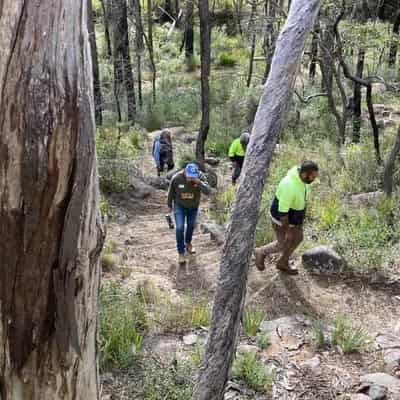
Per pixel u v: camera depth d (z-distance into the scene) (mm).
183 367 4430
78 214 1481
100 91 14562
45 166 1376
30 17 1310
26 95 1330
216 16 28188
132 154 12906
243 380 4387
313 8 2746
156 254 7539
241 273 2744
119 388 4227
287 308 5910
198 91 19375
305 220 8078
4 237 1454
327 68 11992
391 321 5660
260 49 23297
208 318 5430
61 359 1650
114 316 5031
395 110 15969
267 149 2717
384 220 7719
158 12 30688
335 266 6535
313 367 4676
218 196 10117
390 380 4457
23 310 1544
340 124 11953
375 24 11172
